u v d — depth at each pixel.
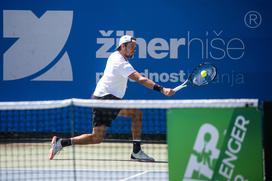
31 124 29.00
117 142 29.45
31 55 29.06
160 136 29.53
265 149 15.57
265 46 28.16
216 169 15.00
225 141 14.96
